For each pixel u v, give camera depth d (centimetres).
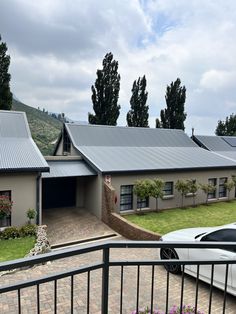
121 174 1603
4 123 1670
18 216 1279
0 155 1341
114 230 1389
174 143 2392
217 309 602
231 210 1766
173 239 800
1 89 2634
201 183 1964
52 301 626
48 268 836
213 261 311
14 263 220
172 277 760
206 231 805
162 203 1777
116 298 645
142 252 1007
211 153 2352
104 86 3281
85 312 586
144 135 2319
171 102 3788
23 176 1284
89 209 1700
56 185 1761
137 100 3616
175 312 443
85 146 1906
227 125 4512
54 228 1396
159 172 1755
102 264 274
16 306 605
